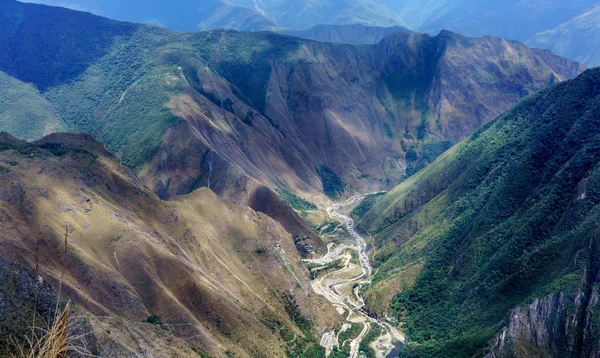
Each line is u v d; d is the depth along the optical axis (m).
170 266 157.25
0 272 88.06
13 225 137.00
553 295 133.00
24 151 163.62
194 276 158.38
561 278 138.00
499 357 129.50
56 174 158.88
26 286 90.00
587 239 143.50
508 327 133.50
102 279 140.50
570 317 128.38
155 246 159.88
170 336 126.12
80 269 138.25
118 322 114.12
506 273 166.88
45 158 162.38
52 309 88.94
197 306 152.62
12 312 83.50
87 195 161.00
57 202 150.38
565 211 167.50
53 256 137.62
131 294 143.50
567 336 126.88
